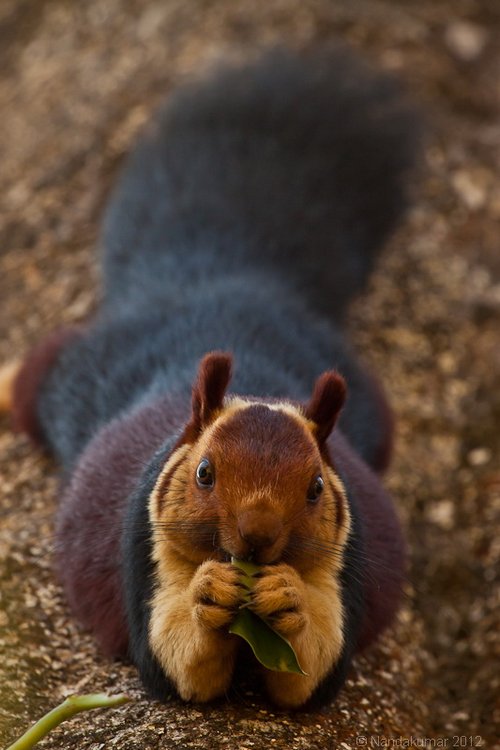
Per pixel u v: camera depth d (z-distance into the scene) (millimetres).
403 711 8531
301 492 6723
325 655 7000
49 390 10703
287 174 13523
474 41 17359
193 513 6805
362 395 10422
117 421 9133
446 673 9734
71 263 13852
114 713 7273
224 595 6582
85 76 16484
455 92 16422
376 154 14133
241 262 12234
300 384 9711
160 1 17328
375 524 8352
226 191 13086
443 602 10539
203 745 6816
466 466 12047
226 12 16781
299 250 12664
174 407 8742
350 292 13039
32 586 8891
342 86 14484
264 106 14188
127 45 16766
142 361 10117
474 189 15305
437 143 15680
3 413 11836
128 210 12914
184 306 10836
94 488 8445
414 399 12750
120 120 15516
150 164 13414
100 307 13016
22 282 13742
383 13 17266
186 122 13984
